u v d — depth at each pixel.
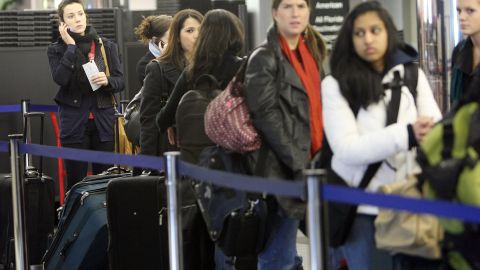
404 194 7.06
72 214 11.62
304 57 9.20
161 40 13.92
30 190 12.92
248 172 8.85
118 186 10.77
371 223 7.50
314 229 7.02
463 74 9.95
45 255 11.91
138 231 10.79
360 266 7.61
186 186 9.85
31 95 18.38
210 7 18.64
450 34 12.12
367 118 7.52
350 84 7.47
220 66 9.98
